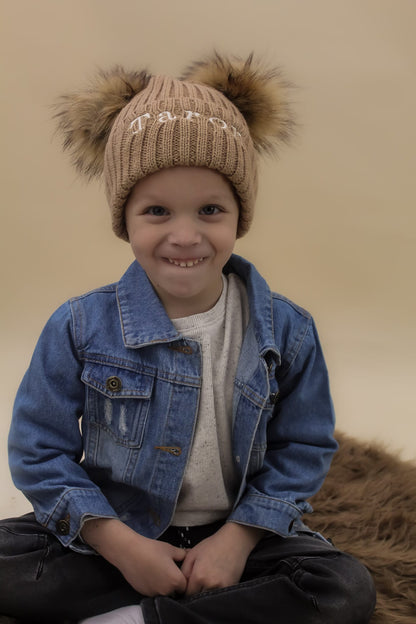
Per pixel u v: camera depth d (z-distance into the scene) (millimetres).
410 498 1648
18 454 1201
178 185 1076
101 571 1145
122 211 1165
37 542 1150
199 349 1179
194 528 1233
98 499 1143
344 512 1588
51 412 1193
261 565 1143
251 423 1172
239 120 1171
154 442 1169
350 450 1879
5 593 1087
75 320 1205
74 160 1305
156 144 1062
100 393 1189
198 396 1170
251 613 1037
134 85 1228
